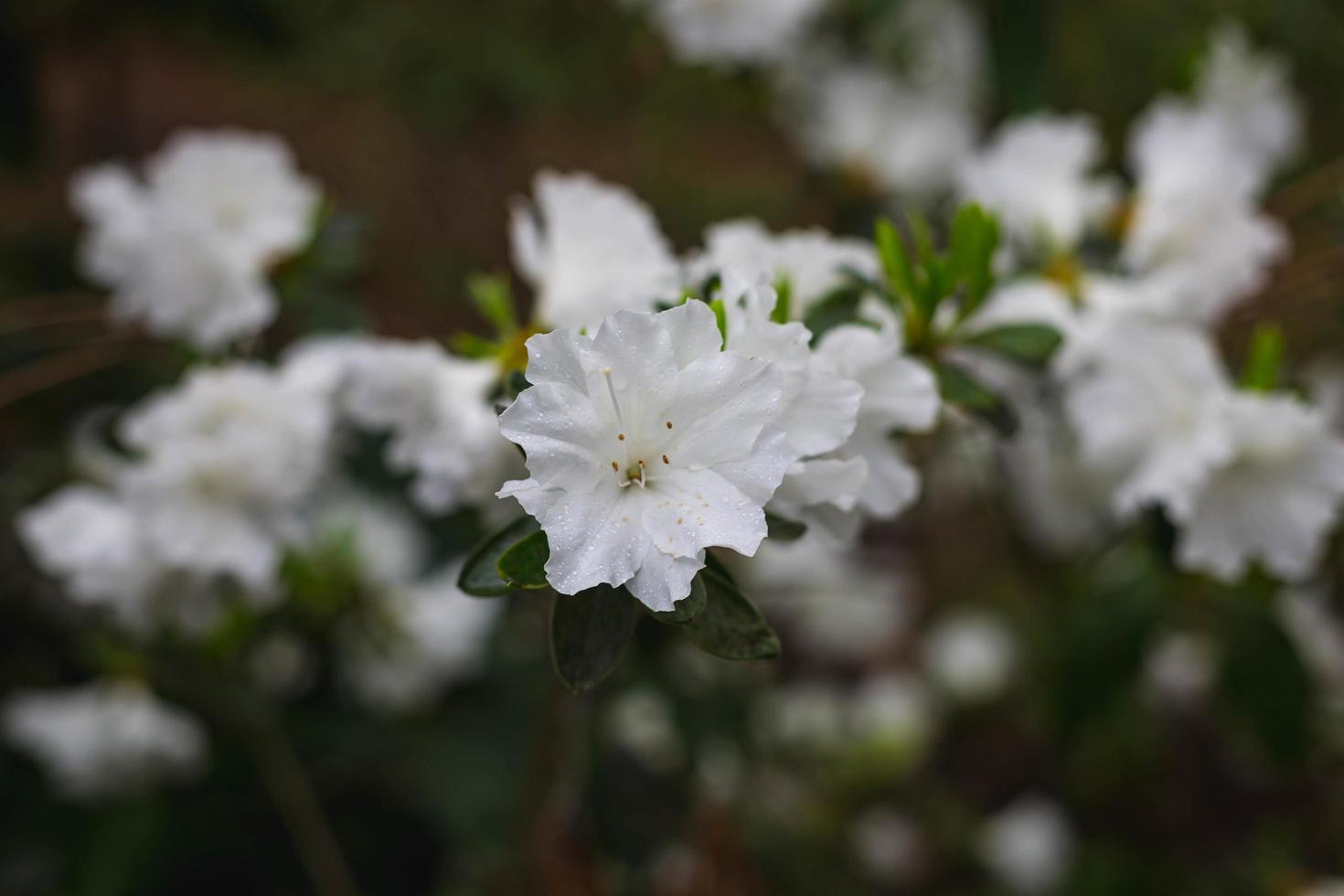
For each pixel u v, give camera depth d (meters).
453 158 1.16
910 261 0.50
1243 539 0.56
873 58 0.99
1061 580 0.93
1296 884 0.92
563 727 0.72
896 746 1.05
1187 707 0.99
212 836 0.81
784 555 0.94
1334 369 0.94
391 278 1.15
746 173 1.18
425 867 0.86
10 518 0.87
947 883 1.05
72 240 0.95
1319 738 0.89
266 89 1.24
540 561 0.40
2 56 0.91
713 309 0.42
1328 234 0.79
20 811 0.83
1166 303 0.59
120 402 0.78
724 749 0.89
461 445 0.51
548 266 0.53
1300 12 1.04
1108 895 0.96
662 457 0.40
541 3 1.10
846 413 0.42
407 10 1.08
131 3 0.95
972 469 0.98
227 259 0.60
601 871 0.76
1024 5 0.79
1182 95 0.90
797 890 0.98
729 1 0.85
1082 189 0.64
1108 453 0.57
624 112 1.15
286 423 0.59
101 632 0.77
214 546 0.58
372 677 0.79
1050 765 1.07
